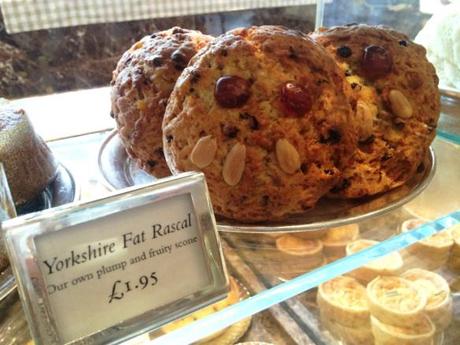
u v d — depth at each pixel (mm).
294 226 247
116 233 164
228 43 250
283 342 252
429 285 300
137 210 167
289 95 237
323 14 435
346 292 284
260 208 246
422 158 299
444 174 324
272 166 240
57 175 287
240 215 249
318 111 246
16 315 210
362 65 284
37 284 152
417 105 287
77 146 331
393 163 281
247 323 252
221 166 239
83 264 159
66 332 158
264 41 250
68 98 378
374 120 278
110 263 164
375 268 298
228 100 236
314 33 310
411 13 441
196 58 257
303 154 243
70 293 158
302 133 243
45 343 155
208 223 178
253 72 242
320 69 252
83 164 313
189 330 214
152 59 283
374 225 277
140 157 295
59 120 351
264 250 255
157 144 285
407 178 291
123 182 288
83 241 159
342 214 261
